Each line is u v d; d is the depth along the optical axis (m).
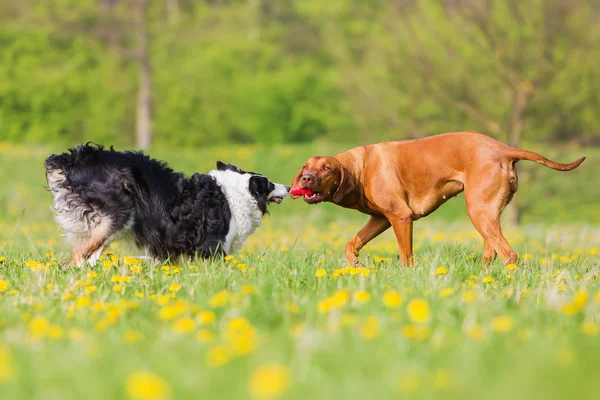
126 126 66.38
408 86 33.06
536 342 5.92
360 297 7.35
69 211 11.39
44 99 64.88
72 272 10.05
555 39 30.44
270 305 7.58
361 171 11.45
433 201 11.37
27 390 4.89
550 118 32.25
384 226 11.95
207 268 9.91
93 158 11.45
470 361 5.33
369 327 5.97
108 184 11.34
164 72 64.62
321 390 4.69
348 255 11.97
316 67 69.31
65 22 50.88
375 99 34.16
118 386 4.86
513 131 30.80
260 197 12.37
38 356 5.67
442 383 4.64
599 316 7.05
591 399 4.53
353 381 4.85
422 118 33.47
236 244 12.39
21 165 38.06
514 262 10.63
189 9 59.62
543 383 4.79
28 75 65.12
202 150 42.12
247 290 7.76
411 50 33.03
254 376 4.66
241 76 66.69
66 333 6.63
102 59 66.06
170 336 6.23
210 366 5.29
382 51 34.12
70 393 4.76
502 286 9.05
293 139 66.81
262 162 40.72
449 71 32.16
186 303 7.61
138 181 11.46
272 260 10.39
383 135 35.78
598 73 30.84
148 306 7.77
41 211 31.62
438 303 7.40
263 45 67.19
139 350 5.85
